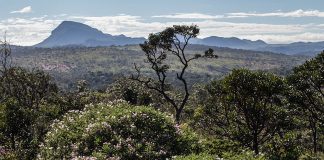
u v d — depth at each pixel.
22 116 32.28
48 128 33.09
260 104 32.81
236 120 35.34
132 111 20.19
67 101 47.88
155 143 18.16
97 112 20.77
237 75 32.91
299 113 42.81
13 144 31.56
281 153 29.22
